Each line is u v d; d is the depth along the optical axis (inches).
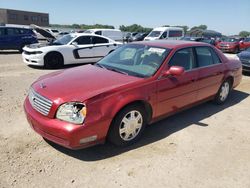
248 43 911.7
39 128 131.0
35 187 112.1
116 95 133.6
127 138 146.7
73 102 123.4
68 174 121.6
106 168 127.3
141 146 149.6
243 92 286.7
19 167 124.7
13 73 351.6
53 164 128.6
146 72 159.2
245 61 394.3
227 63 225.8
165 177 122.3
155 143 153.8
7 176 117.9
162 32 851.4
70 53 420.8
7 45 608.4
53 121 125.5
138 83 145.5
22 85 279.1
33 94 141.4
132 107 142.6
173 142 156.0
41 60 396.2
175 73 156.1
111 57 190.1
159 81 155.6
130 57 180.5
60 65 418.0
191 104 190.2
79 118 122.6
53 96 128.6
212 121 192.2
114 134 138.1
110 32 766.5
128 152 142.6
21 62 467.2
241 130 178.9
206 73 195.9
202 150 148.5
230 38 936.9
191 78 180.2
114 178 120.2
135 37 1087.6
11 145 143.8
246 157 143.3
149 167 129.6
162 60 164.6
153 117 159.6
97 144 138.0
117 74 158.1
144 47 184.1
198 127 179.9
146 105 151.7
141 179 120.2
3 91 249.0
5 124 170.2
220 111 215.2
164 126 178.9
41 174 120.6
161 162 134.3
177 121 188.9
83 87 135.6
